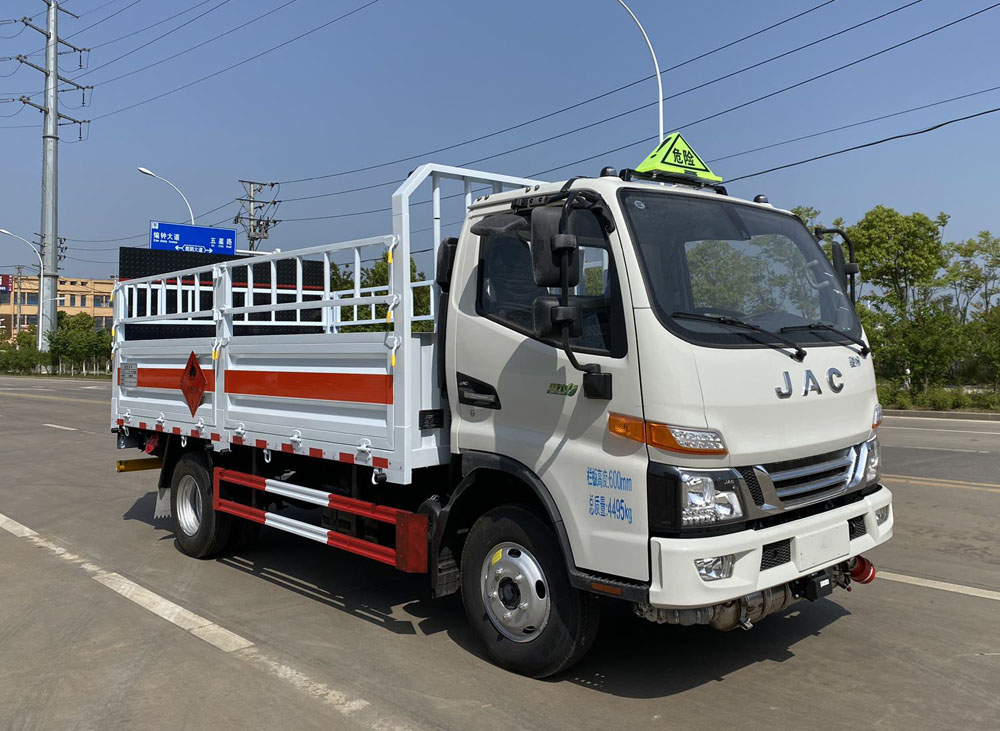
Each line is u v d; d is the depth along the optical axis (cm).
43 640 499
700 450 357
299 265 657
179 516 716
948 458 1213
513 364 427
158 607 564
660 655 466
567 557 397
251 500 641
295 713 393
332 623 530
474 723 379
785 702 401
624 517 373
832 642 484
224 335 624
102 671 448
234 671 447
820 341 431
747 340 388
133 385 776
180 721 386
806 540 391
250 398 597
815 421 405
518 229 425
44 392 3475
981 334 2295
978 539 721
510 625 438
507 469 427
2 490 1052
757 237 450
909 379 2248
